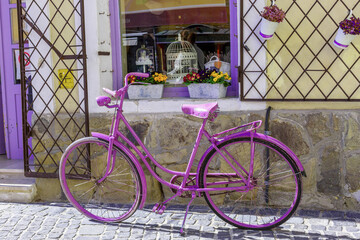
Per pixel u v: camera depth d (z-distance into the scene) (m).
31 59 4.64
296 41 4.16
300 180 3.75
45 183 4.75
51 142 4.70
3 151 6.00
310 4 4.10
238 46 4.45
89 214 4.16
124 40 4.81
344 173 4.17
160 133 4.46
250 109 4.29
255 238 3.66
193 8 4.69
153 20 4.79
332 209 4.21
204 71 4.50
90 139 4.07
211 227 3.90
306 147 4.21
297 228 3.82
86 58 4.47
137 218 4.16
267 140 3.76
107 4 4.63
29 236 3.81
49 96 4.66
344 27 3.84
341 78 4.12
